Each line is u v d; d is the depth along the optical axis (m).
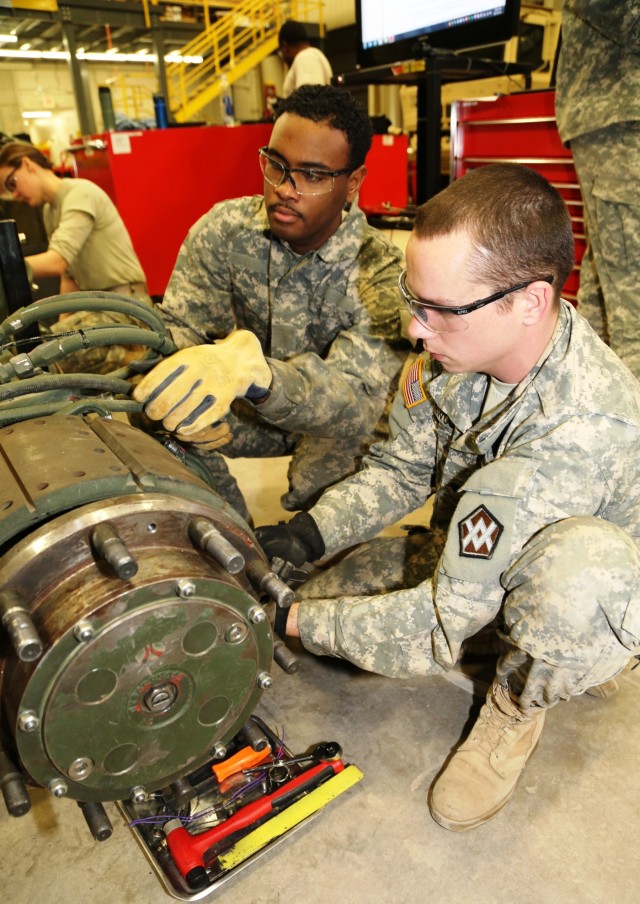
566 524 1.08
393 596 1.24
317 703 1.50
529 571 1.08
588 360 1.12
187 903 1.10
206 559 0.93
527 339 1.08
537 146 3.10
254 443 2.10
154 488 0.94
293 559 1.40
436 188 3.34
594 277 2.68
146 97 10.62
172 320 2.00
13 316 1.17
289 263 1.85
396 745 1.39
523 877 1.13
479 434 1.23
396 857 1.17
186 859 1.12
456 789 1.22
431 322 1.06
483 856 1.17
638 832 1.20
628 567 1.05
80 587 0.83
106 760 0.88
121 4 7.80
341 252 1.78
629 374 1.16
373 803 1.26
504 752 1.25
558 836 1.20
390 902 1.10
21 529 0.87
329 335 1.92
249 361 1.24
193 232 1.98
